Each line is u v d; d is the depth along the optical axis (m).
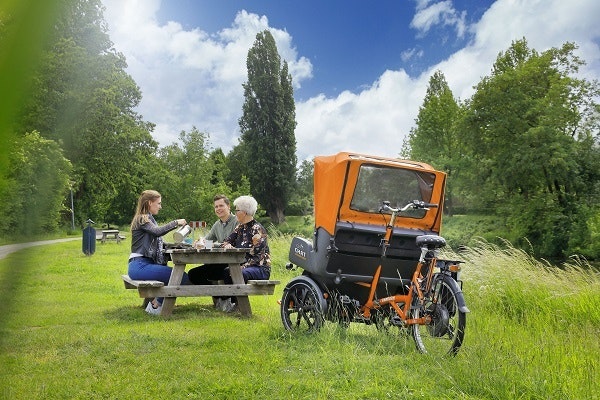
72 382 4.40
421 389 4.43
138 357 5.22
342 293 6.64
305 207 81.44
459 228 46.50
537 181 43.81
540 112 43.41
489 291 9.38
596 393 4.41
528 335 6.69
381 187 6.40
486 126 45.97
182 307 8.52
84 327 6.55
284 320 6.63
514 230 42.69
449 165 54.06
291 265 6.79
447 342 5.48
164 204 49.44
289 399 4.22
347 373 4.80
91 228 18.16
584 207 40.41
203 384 4.46
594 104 42.34
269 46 81.19
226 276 8.24
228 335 6.23
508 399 4.28
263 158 79.31
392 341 5.94
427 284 5.77
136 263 8.09
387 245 6.30
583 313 8.40
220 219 9.19
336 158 6.33
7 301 0.36
